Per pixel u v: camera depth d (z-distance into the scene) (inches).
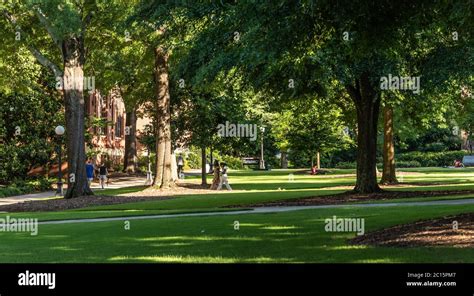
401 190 1223.5
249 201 1033.5
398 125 1927.9
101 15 1192.2
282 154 3282.5
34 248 524.7
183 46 1147.9
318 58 911.0
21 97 1736.0
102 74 1679.4
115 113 2802.7
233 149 1590.8
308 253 435.5
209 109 1505.9
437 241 447.2
